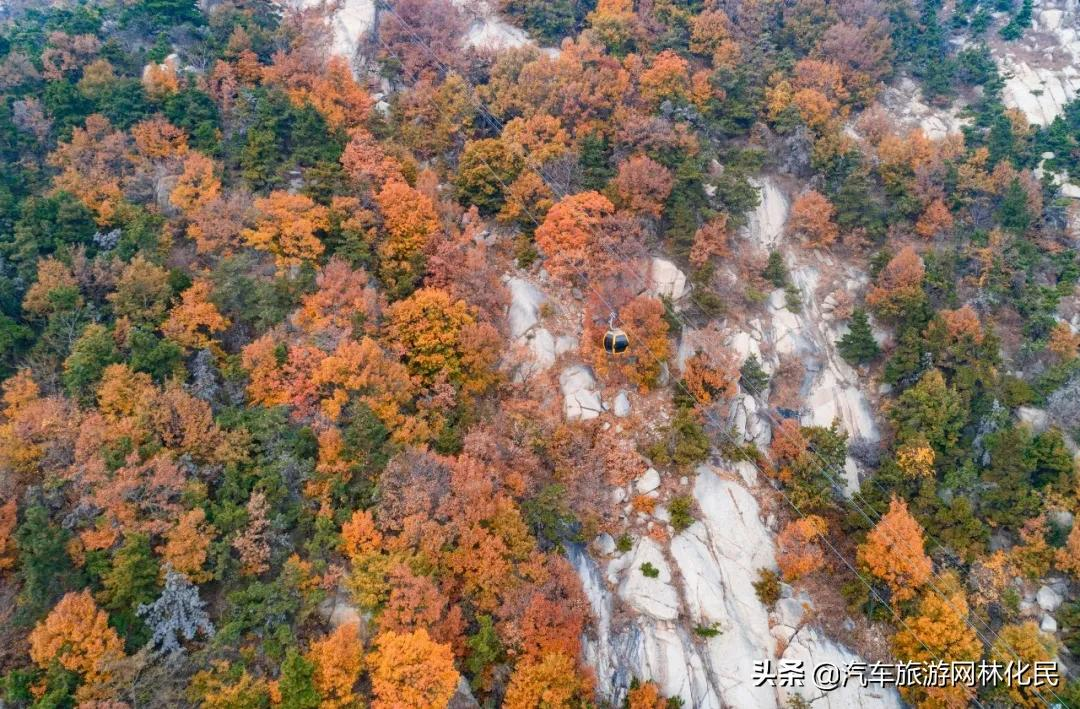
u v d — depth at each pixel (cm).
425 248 6706
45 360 5456
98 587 4375
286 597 4403
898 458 6425
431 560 4766
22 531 4375
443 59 8925
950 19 11531
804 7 10069
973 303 7506
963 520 5984
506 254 7375
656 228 7519
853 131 9244
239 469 4978
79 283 5834
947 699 5181
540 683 4594
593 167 7556
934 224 7981
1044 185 8706
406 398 5609
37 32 8781
